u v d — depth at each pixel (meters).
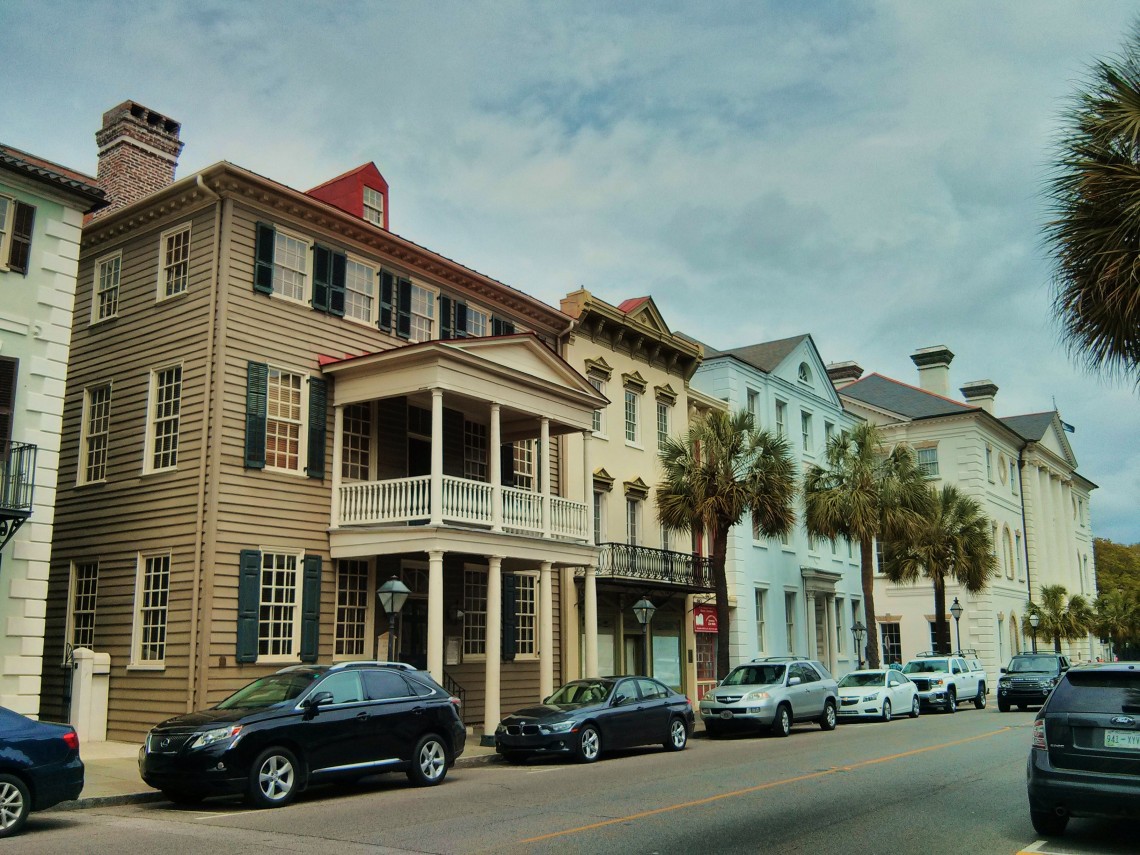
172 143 24.81
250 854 9.38
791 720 24.20
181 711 18.22
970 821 11.08
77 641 20.92
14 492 15.84
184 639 18.53
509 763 18.56
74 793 11.18
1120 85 10.54
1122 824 10.98
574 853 9.36
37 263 17.19
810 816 11.40
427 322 24.33
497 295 26.41
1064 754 9.71
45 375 17.03
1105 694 9.73
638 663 29.86
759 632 37.00
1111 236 10.27
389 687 14.65
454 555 23.73
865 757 17.88
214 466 18.81
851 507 33.09
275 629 19.64
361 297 22.64
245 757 12.44
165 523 19.45
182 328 20.09
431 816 11.71
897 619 51.25
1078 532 71.69
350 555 20.61
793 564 39.72
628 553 28.70
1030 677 32.34
